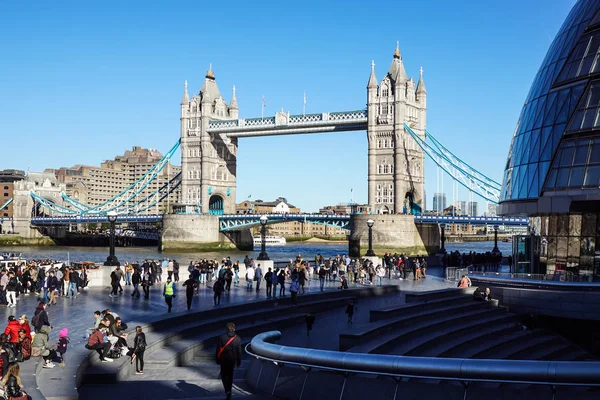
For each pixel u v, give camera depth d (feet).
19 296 162.09
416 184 651.25
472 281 190.70
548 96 186.29
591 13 183.21
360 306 171.22
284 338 126.52
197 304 151.43
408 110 638.53
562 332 169.58
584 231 180.86
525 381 57.67
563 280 174.19
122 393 83.46
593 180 168.14
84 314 136.15
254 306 146.92
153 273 192.54
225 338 74.13
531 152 187.11
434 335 131.03
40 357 88.28
